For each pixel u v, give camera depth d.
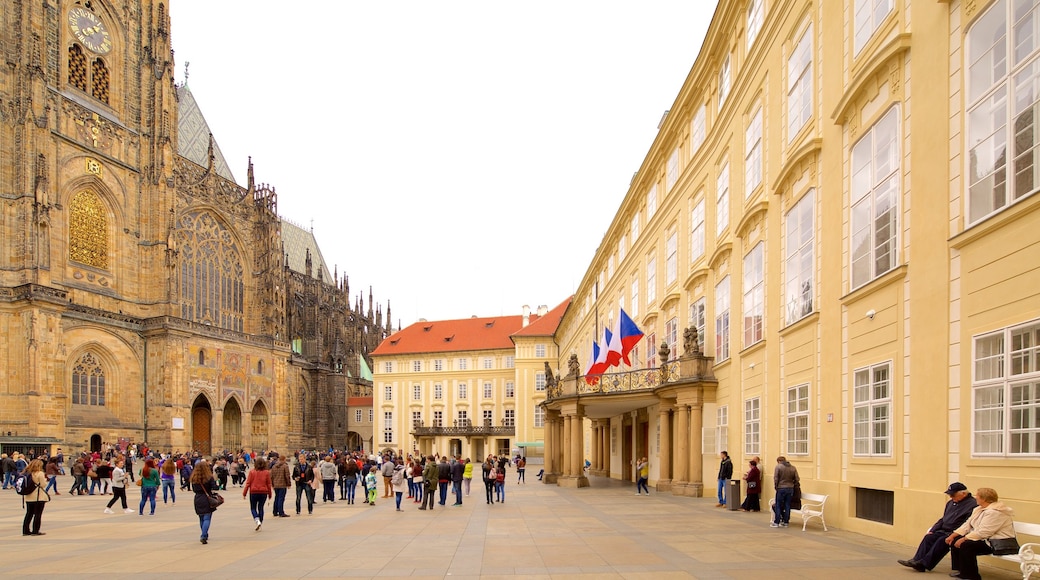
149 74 82.25
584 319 73.94
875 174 16.14
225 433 85.19
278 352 93.12
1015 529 11.01
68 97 72.12
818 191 19.44
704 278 32.38
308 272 125.12
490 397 105.25
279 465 26.38
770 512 22.66
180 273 83.06
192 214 85.94
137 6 82.56
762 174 24.59
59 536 20.25
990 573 11.64
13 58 67.88
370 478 31.84
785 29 22.56
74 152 71.88
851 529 17.12
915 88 14.37
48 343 63.72
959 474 12.69
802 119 21.09
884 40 15.85
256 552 16.44
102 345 71.25
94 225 74.25
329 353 124.88
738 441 27.22
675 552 14.88
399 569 13.72
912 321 14.30
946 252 13.21
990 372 11.95
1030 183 11.00
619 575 12.43
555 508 27.75
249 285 94.19
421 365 108.88
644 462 34.78
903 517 14.53
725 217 29.45
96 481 39.81
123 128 78.19
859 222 16.98
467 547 16.69
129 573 13.66
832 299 18.34
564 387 44.94
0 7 67.62
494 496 35.44
